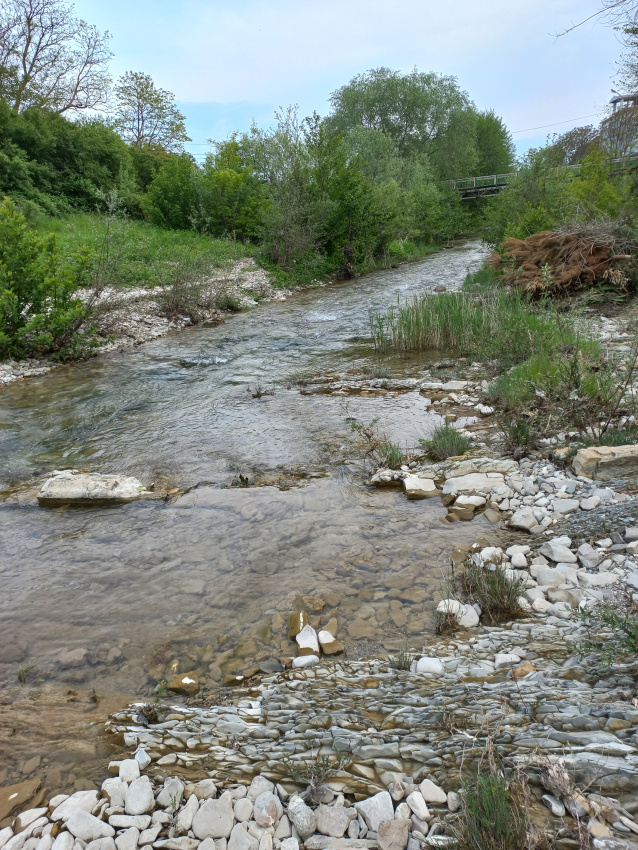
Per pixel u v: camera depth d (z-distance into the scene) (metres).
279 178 22.41
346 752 2.12
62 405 7.40
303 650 2.90
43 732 2.43
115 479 4.98
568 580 3.27
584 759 1.86
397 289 16.91
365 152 35.28
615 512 3.79
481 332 9.31
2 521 4.48
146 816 1.92
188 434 6.25
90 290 13.11
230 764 2.13
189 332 12.27
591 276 10.38
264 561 3.79
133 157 31.61
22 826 1.93
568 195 15.73
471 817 1.72
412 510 4.39
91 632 3.16
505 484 4.61
